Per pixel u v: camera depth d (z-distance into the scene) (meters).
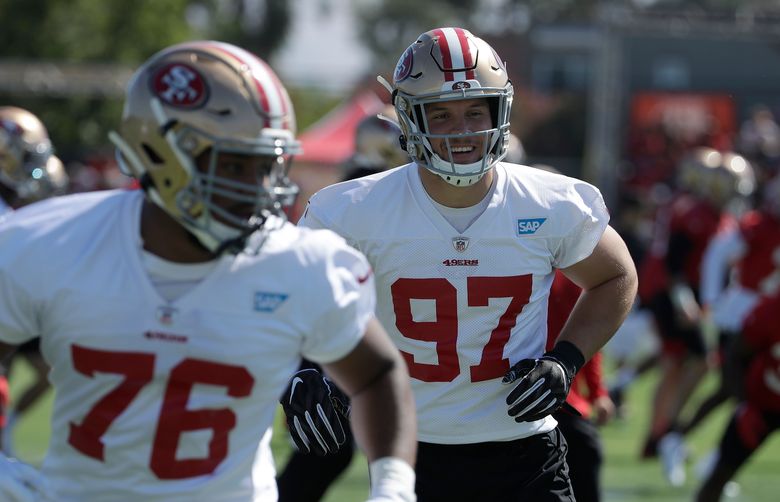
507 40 134.12
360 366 8.89
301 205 47.41
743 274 26.42
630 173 69.06
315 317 8.61
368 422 8.86
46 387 23.92
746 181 29.52
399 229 12.13
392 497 8.47
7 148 20.72
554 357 12.05
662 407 27.25
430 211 12.09
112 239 8.45
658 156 69.31
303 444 12.05
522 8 176.00
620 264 12.54
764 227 26.16
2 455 8.94
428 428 12.38
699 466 24.67
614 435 31.33
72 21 88.19
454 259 12.09
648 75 112.06
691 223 29.06
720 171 29.17
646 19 55.03
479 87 11.68
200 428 8.51
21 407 23.95
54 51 86.50
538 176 12.45
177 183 8.34
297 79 69.50
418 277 12.14
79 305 8.32
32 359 23.67
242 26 152.75
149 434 8.43
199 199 8.25
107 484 8.56
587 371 17.95
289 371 8.74
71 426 8.59
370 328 8.91
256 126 8.33
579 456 16.00
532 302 12.35
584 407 16.08
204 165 8.38
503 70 11.98
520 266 12.16
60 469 8.71
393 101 12.31
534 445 12.60
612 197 56.53
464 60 11.75
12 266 8.34
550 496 12.58
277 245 8.61
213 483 8.66
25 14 86.00
